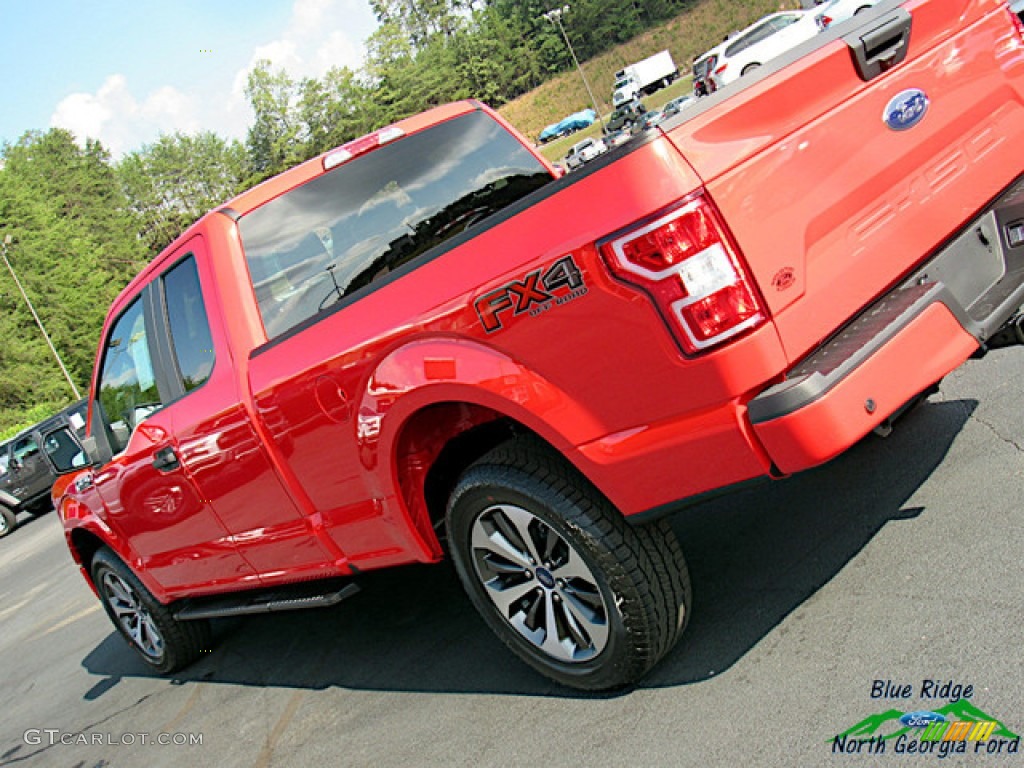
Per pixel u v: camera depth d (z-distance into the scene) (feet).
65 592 30.86
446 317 8.88
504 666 11.53
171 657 17.06
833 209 8.17
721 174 7.54
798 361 7.86
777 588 10.36
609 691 9.82
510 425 10.23
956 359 8.03
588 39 331.77
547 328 8.19
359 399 10.02
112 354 15.31
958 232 9.30
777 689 8.62
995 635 8.04
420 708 11.41
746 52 80.79
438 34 366.22
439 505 10.93
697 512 13.58
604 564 8.84
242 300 11.82
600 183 7.66
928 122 9.00
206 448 12.67
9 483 58.39
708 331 7.48
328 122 348.38
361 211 12.16
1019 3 24.58
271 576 13.39
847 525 11.03
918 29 8.87
